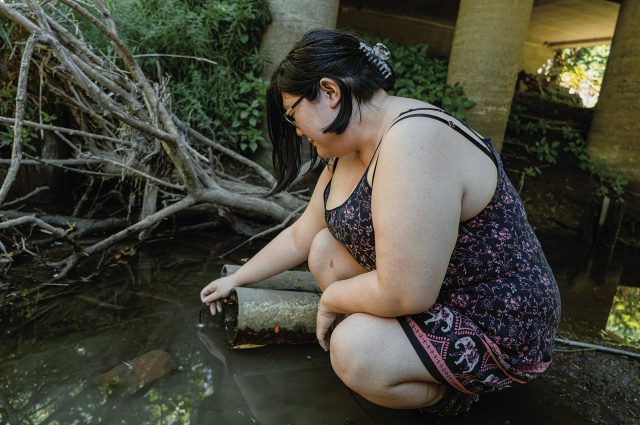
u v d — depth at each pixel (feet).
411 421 4.24
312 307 5.35
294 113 3.66
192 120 11.30
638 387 5.26
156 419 4.00
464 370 3.64
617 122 16.58
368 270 4.37
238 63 12.26
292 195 10.33
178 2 11.41
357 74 3.44
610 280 10.12
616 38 16.89
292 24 12.09
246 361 5.07
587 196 14.99
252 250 8.71
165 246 8.55
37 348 4.98
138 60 10.30
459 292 3.72
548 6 24.27
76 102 8.02
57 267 7.07
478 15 14.83
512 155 16.20
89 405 4.12
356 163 4.08
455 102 15.06
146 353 5.01
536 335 3.75
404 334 3.65
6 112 8.96
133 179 8.99
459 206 3.31
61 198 9.89
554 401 4.83
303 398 4.47
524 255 3.73
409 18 25.32
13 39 8.28
